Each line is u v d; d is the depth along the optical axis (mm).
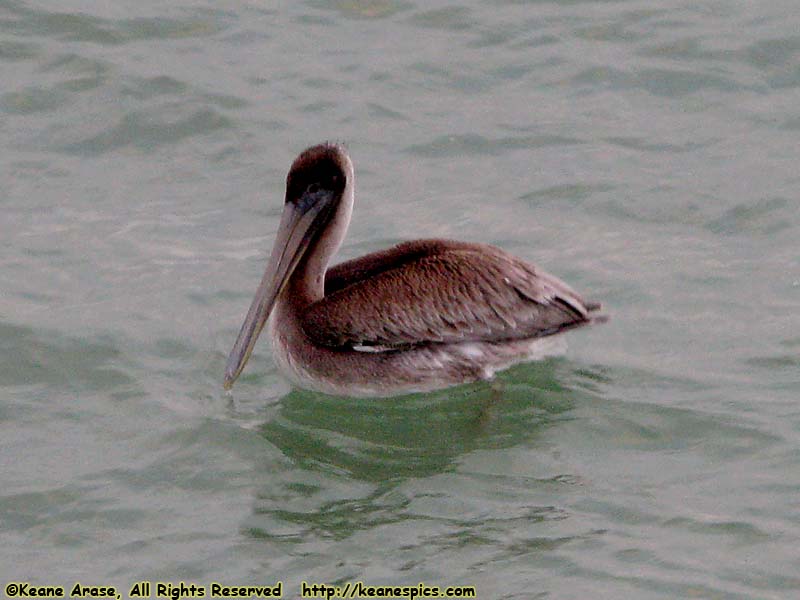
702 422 13391
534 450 13211
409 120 18969
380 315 13969
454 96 19453
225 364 14602
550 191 17531
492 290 13930
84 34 20500
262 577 11406
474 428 13656
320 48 20406
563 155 18234
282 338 14336
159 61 20016
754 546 11609
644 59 20047
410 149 18406
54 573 11539
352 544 11828
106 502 12453
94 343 14812
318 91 19500
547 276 14164
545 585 11180
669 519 12023
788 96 19188
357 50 20391
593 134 18625
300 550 11766
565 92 19500
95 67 19812
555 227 16844
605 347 14680
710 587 11109
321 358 14133
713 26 20672
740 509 12117
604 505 12266
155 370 14469
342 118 18969
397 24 21000
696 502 12242
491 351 14109
